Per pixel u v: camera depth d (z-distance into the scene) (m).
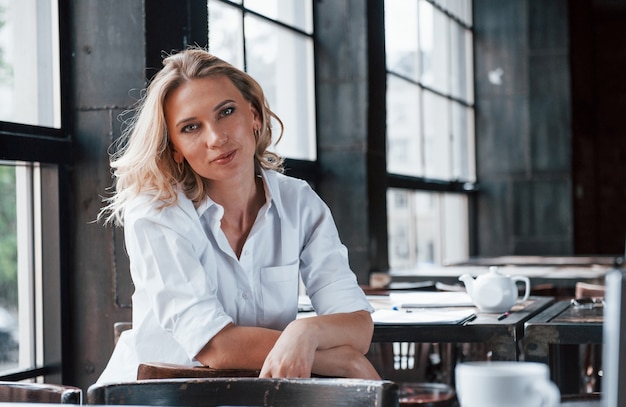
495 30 8.43
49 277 3.04
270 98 4.57
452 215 7.91
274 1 4.62
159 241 1.83
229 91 1.84
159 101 1.83
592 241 9.64
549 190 8.32
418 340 2.30
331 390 1.31
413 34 6.65
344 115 5.12
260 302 1.95
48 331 3.05
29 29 2.97
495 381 0.89
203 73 1.83
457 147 7.96
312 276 2.02
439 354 3.53
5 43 2.87
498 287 2.54
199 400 1.35
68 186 3.07
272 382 1.35
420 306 2.70
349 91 5.11
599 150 10.86
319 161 5.16
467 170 8.27
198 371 1.69
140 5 3.01
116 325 2.30
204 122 1.81
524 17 8.34
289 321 1.98
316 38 5.16
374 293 3.38
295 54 4.90
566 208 8.29
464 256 8.30
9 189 2.92
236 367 1.77
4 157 2.73
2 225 2.89
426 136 7.00
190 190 1.90
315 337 1.74
